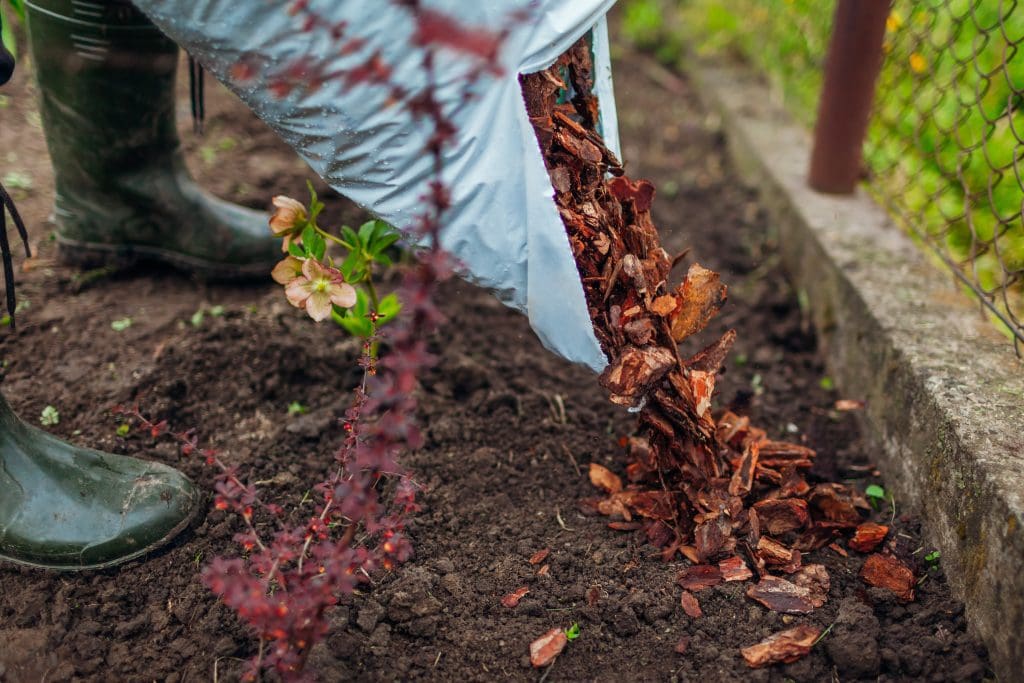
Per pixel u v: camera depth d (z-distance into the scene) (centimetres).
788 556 184
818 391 258
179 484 187
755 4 435
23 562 176
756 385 259
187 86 368
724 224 344
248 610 135
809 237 287
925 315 230
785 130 379
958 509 179
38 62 226
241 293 266
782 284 306
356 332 218
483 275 160
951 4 260
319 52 146
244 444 215
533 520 201
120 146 239
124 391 221
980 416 187
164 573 180
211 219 257
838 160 304
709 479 183
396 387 129
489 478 212
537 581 184
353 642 166
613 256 169
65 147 240
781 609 176
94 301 253
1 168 300
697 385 177
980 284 240
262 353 239
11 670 162
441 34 121
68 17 214
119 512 178
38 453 179
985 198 262
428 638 171
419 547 190
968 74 268
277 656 139
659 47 533
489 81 147
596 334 170
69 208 252
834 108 296
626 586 183
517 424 229
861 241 275
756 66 450
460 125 149
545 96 157
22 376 225
